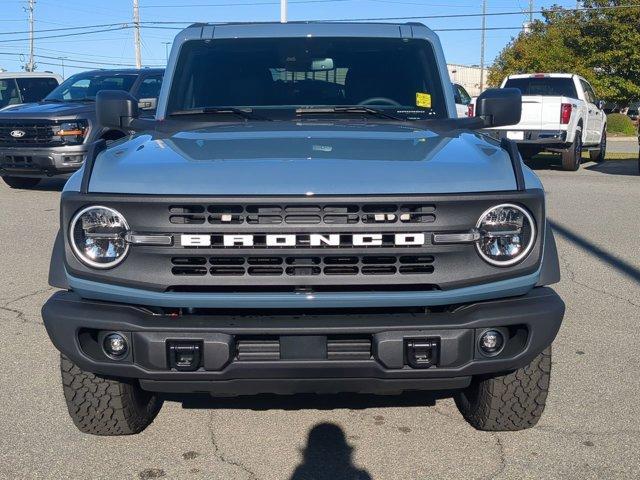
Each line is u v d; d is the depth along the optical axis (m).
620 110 44.12
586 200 11.98
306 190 3.10
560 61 33.69
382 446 3.86
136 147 3.70
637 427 4.02
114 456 3.75
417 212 3.13
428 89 4.72
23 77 16.55
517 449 3.79
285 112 4.53
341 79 4.75
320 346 3.17
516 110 4.48
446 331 3.16
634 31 33.19
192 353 3.16
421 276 3.15
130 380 3.71
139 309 3.24
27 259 7.84
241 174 3.19
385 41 4.87
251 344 3.19
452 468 3.62
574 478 3.51
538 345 3.28
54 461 3.70
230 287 3.17
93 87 12.75
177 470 3.63
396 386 3.28
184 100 4.73
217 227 3.10
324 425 4.09
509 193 3.20
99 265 3.20
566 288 6.82
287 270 3.14
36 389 4.55
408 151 3.55
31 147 11.62
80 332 3.28
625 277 7.20
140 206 3.13
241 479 3.55
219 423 4.12
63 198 3.23
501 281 3.23
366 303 3.15
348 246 3.12
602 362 4.98
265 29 4.94
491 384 3.70
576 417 4.14
